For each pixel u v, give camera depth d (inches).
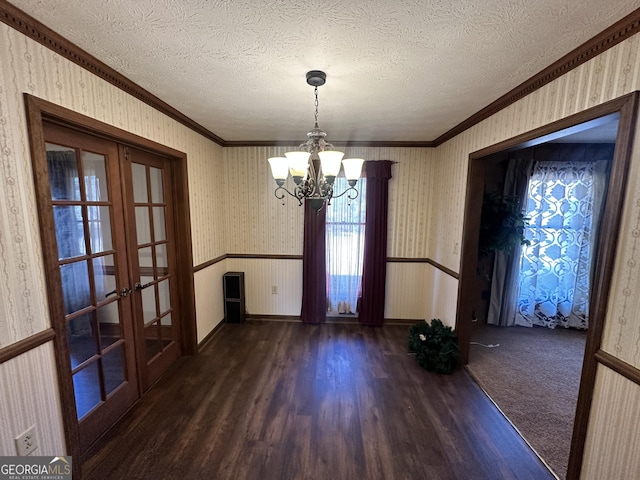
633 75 47.8
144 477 64.4
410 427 80.0
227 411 85.5
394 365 112.3
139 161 89.8
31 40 51.1
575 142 137.5
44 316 55.2
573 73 59.9
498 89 77.6
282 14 47.9
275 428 79.0
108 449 71.6
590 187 138.1
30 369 52.7
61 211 64.6
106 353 77.9
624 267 49.9
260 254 152.1
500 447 73.5
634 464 49.0
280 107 93.7
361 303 148.9
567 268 144.3
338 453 71.2
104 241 77.1
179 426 79.4
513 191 140.3
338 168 67.9
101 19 49.4
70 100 59.5
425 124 111.3
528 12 46.6
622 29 48.4
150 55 61.7
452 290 117.5
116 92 72.6
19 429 51.1
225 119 107.3
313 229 145.3
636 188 47.8
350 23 50.3
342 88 78.1
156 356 100.3
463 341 112.0
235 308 149.7
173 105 92.6
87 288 71.6
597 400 55.1
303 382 100.3
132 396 87.6
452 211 119.6
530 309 148.3
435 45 57.1
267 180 146.2
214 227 136.6
